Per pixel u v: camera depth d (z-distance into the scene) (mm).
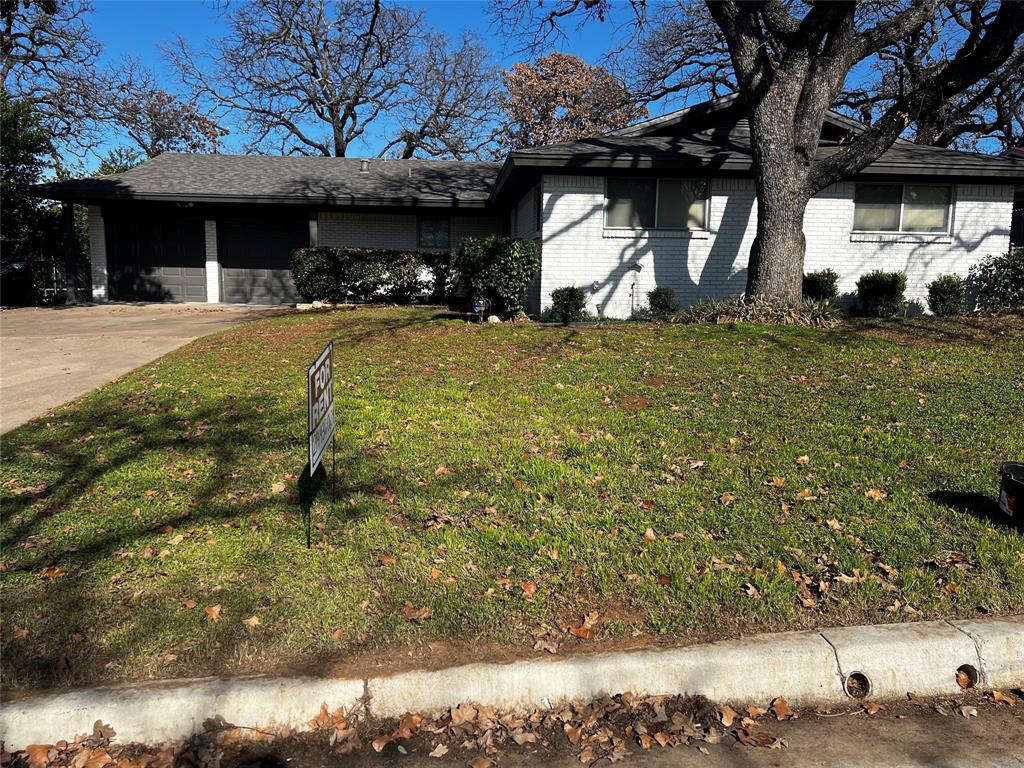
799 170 12172
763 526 4551
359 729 3109
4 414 7277
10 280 19875
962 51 12758
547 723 3156
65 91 22047
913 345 10219
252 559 4211
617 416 6895
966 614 3689
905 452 5777
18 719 3004
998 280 13922
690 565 4082
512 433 6383
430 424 6621
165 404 7461
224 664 3352
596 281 14617
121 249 19953
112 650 3420
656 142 15094
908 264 15062
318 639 3498
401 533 4523
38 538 4484
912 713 3250
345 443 6086
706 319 12336
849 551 4227
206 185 19328
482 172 22609
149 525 4656
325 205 18891
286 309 16938
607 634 3541
